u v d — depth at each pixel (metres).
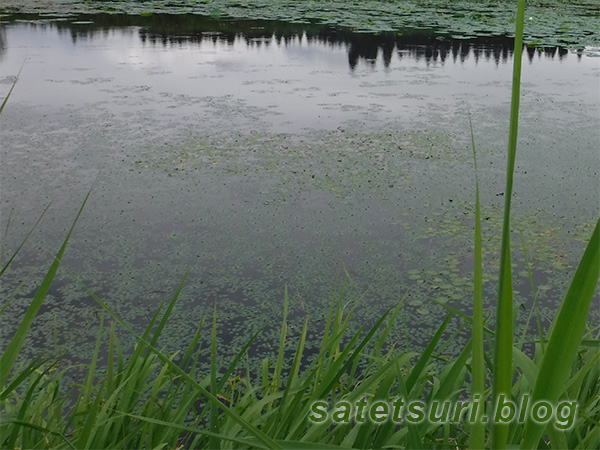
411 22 12.24
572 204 4.06
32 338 2.66
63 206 3.96
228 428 1.12
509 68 8.48
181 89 7.11
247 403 1.25
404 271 3.24
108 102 6.46
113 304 2.92
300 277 3.18
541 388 0.49
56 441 1.07
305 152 5.04
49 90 6.90
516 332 2.70
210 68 8.32
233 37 10.73
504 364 0.47
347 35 10.85
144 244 3.49
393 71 8.24
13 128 5.53
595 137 5.51
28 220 3.75
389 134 5.54
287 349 2.62
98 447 1.03
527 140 5.42
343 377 2.30
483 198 4.16
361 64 8.66
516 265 3.30
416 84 7.52
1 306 2.88
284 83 7.49
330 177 4.50
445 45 9.95
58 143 5.16
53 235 3.57
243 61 8.82
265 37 10.72
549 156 5.01
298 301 2.97
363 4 15.55
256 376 2.43
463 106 6.52
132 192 4.20
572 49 9.78
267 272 3.22
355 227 3.72
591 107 6.50
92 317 2.82
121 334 2.71
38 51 9.12
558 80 7.78
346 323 1.34
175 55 9.16
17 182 4.32
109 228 3.67
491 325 2.76
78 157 4.84
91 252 3.39
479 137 5.48
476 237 0.46
